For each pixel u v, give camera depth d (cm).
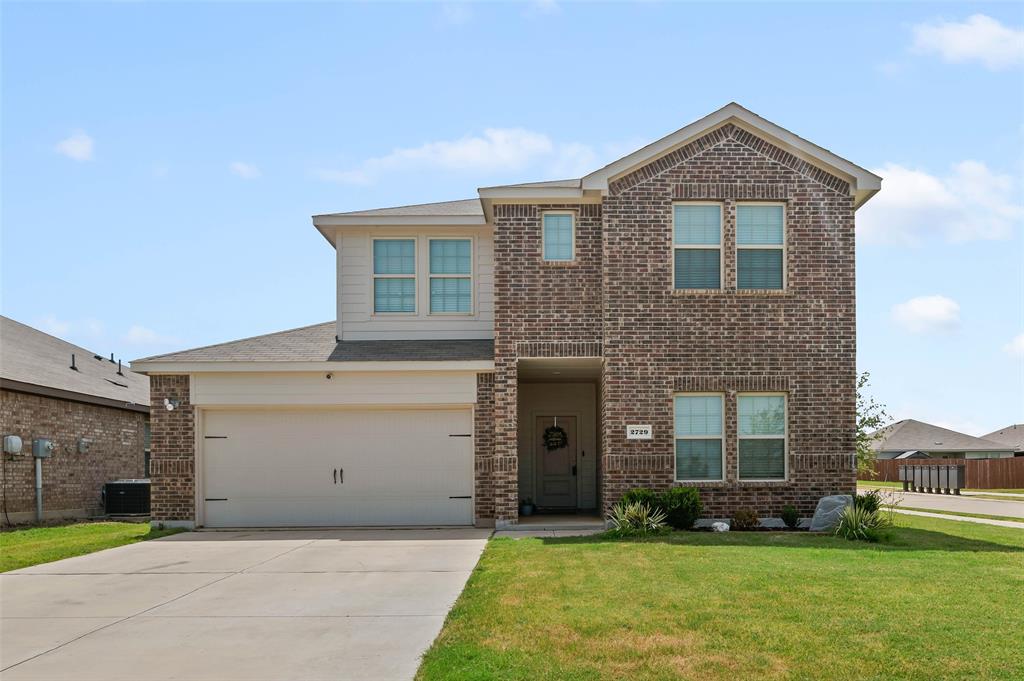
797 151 1738
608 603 917
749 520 1641
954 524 1806
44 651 808
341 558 1352
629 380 1706
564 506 2192
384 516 1806
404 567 1254
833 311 1722
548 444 2203
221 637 849
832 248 1730
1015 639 755
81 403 2348
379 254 1994
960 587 980
